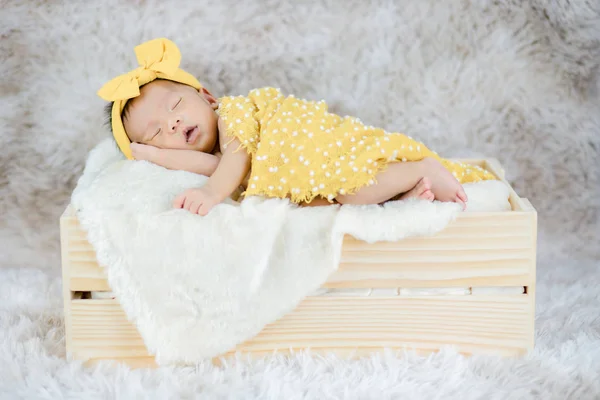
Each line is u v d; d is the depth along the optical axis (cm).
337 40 175
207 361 132
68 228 129
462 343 136
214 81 177
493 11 173
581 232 183
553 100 177
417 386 125
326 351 136
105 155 153
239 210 130
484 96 178
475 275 132
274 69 176
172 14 172
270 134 137
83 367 134
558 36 173
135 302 129
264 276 130
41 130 177
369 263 131
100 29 172
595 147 179
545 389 125
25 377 128
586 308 154
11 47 172
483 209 138
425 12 173
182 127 143
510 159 181
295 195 135
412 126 180
